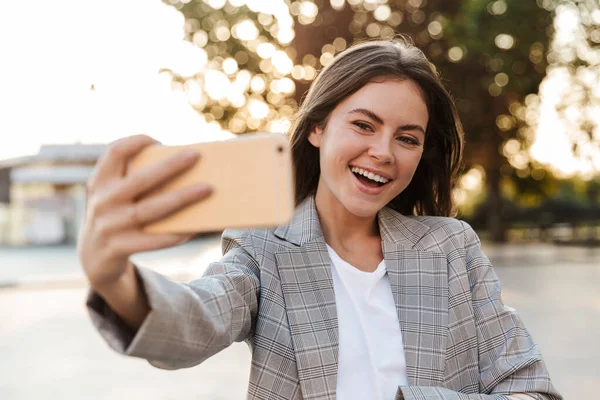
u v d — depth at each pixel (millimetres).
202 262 16609
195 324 880
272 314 1194
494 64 16359
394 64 1252
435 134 1497
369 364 1229
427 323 1265
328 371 1178
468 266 1379
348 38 16375
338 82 1272
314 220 1313
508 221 28016
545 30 16500
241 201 687
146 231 688
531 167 20609
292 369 1176
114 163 692
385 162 1217
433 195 1604
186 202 671
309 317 1209
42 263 17250
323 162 1308
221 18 15875
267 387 1163
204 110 15844
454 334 1275
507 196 28953
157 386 5316
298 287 1230
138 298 780
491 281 1373
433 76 1290
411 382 1216
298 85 15898
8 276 13828
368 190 1238
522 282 12031
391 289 1299
